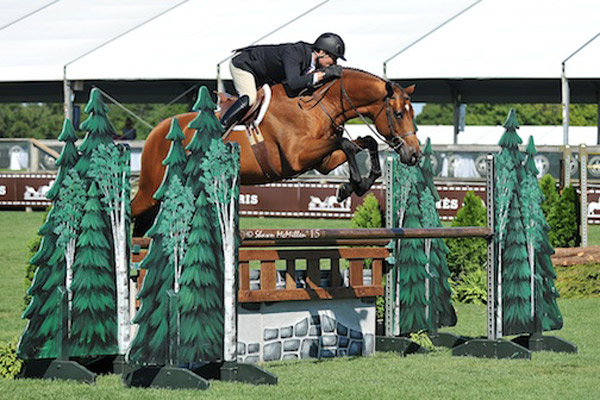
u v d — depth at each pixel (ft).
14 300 44.91
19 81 83.30
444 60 79.00
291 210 78.74
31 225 76.38
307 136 30.30
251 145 31.14
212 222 25.89
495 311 31.68
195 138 25.81
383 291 32.55
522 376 27.91
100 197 26.63
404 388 25.71
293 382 26.25
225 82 87.45
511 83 98.89
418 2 90.17
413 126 30.04
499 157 31.86
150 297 25.38
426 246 33.32
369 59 79.56
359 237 28.55
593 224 72.38
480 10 85.97
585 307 44.45
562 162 70.08
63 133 26.09
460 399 24.34
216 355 25.85
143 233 34.88
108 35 88.28
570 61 77.30
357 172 30.19
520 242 32.45
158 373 25.40
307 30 85.40
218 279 25.89
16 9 96.78
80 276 26.30
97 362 28.32
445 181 80.38
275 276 29.14
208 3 93.25
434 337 33.91
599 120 99.50
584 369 29.30
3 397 23.93
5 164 87.20
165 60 82.38
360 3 90.68
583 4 85.97
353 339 31.55
